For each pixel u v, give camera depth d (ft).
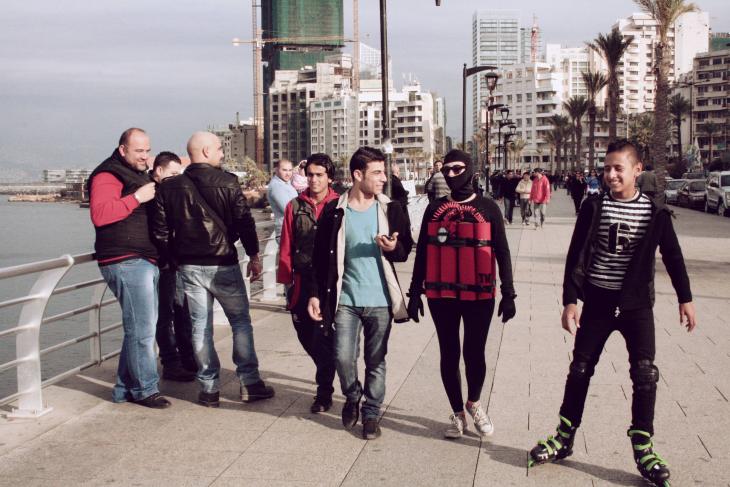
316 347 17.33
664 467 12.79
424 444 15.17
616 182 12.98
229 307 18.15
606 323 13.38
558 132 456.45
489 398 18.31
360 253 15.74
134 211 17.75
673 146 467.11
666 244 13.17
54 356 72.84
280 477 13.46
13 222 437.99
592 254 13.32
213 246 17.62
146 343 17.83
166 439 15.58
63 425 16.52
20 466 14.08
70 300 111.55
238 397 18.86
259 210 449.48
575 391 13.65
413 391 19.04
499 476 13.44
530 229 78.33
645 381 13.01
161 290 20.51
